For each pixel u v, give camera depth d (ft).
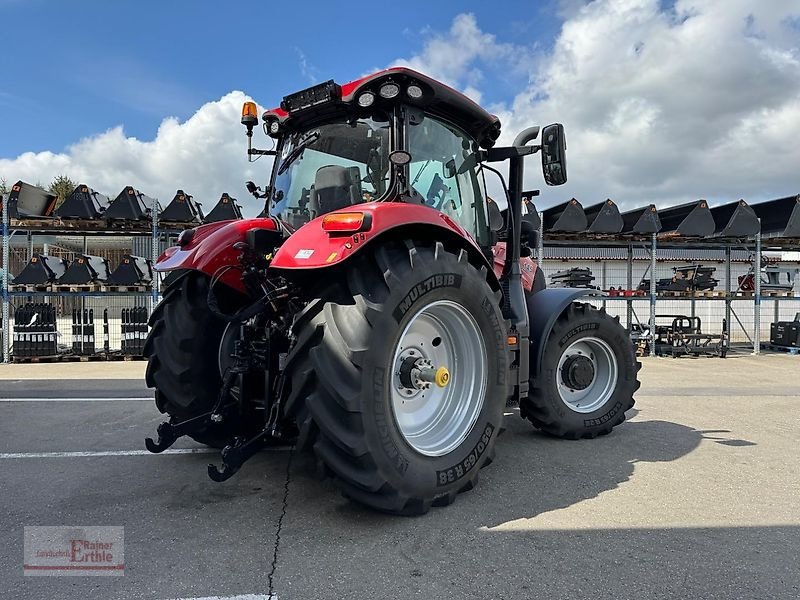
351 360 8.44
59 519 9.15
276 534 8.59
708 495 10.46
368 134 10.77
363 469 8.61
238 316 9.98
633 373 15.30
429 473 9.23
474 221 12.62
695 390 23.25
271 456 12.72
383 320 8.66
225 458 8.77
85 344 34.01
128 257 34.22
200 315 11.57
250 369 10.21
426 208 9.80
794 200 38.60
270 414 9.51
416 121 10.73
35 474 11.46
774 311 49.90
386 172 10.51
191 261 11.00
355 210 8.79
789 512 9.65
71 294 33.27
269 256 10.94
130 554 7.90
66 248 50.62
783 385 24.76
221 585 7.07
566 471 11.84
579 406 14.85
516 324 12.63
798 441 14.48
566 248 48.16
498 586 7.11
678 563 7.76
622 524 9.08
